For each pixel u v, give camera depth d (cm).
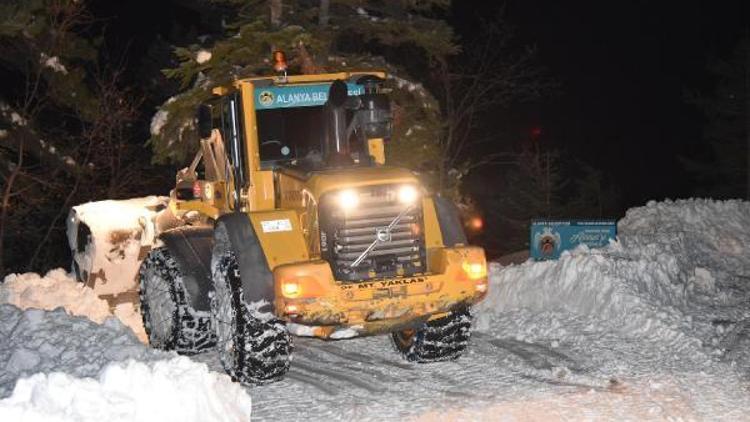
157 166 2627
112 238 1115
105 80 2566
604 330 948
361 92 882
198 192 967
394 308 748
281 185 830
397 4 1573
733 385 751
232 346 775
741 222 1443
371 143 889
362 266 749
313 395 762
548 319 992
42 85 2356
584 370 809
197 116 906
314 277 726
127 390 579
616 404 706
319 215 751
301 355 899
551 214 3700
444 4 1592
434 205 790
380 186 757
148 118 2786
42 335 770
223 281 796
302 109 858
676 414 681
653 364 822
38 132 2180
